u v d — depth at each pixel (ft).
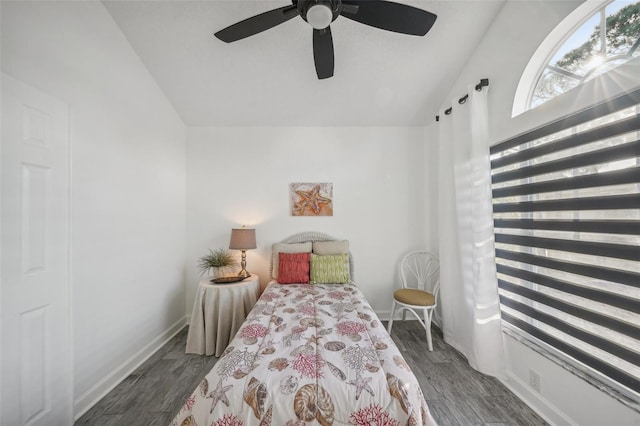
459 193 6.90
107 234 5.71
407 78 7.49
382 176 9.67
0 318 3.59
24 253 3.89
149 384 5.82
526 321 5.55
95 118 5.41
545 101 5.05
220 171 9.50
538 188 5.12
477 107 6.14
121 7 5.63
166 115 8.16
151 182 7.35
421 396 3.57
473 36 6.30
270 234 9.51
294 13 4.19
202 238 9.40
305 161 9.62
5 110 3.67
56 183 4.39
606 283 4.06
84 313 5.08
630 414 3.55
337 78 7.50
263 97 8.23
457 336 7.23
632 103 3.61
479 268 5.99
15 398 3.74
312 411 3.22
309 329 4.90
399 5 4.05
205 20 5.88
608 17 4.21
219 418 3.18
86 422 4.73
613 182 3.86
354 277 9.54
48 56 4.43
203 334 7.18
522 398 5.25
